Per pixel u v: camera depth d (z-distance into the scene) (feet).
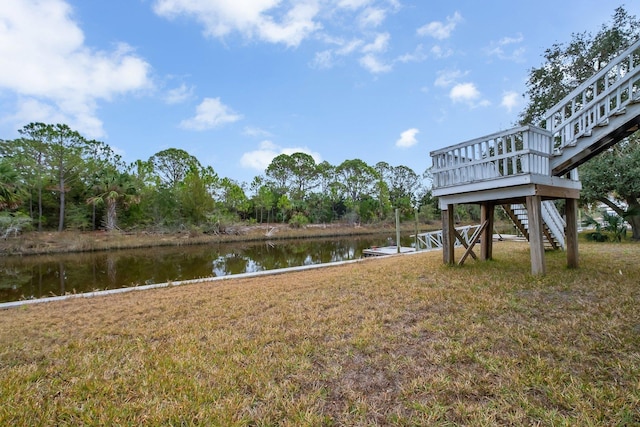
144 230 76.43
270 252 53.72
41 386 6.71
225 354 7.98
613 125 13.91
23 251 52.37
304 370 6.98
